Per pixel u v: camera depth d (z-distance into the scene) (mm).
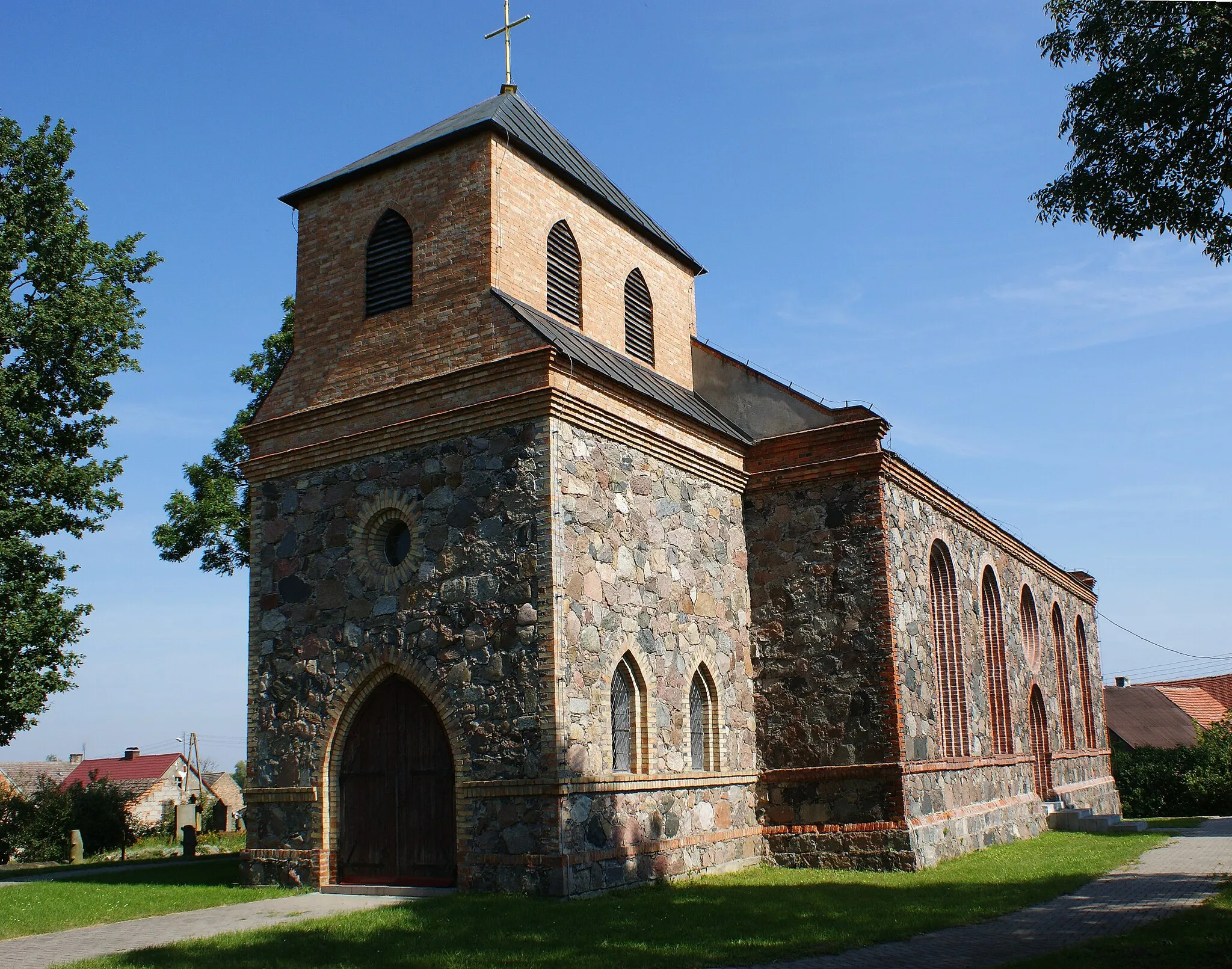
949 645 23828
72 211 30516
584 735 16203
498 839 15891
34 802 47312
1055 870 18734
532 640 16094
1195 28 12695
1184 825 31781
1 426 28031
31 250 29766
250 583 19516
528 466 16688
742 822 19844
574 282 20812
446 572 17188
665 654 18469
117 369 30375
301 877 17781
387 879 17188
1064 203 13906
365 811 17656
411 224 19391
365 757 17844
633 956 11578
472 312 18266
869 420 20672
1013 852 22062
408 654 17312
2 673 27156
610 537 17578
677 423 19672
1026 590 31672
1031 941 12328
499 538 16734
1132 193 13609
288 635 18812
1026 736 28828
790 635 20844
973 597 25734
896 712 19516
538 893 15328
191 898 16906
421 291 18984
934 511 23688
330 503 18828
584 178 21594
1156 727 53438
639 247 23234
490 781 16062
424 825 16984
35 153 29688
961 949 11969
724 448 21094
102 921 14977
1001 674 27297
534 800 15641
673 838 17797
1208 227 13391
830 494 20938
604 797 16375
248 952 11922
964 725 23375
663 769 17953
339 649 18156
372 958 11547
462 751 16438
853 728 19875
